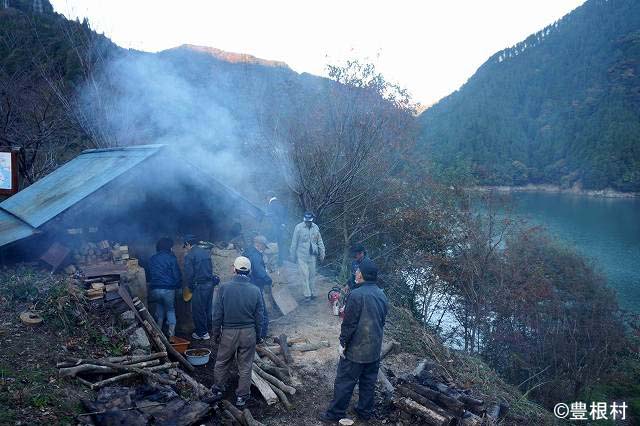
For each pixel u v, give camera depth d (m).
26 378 4.27
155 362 5.21
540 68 188.38
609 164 95.56
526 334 13.57
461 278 13.02
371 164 12.02
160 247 6.61
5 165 10.23
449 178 14.23
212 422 4.57
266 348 6.54
